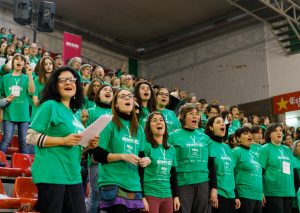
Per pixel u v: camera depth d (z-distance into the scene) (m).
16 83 6.29
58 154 2.95
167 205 4.13
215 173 4.87
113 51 18.12
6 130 6.08
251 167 5.36
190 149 4.71
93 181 4.41
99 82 5.86
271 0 13.16
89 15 16.33
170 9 15.77
